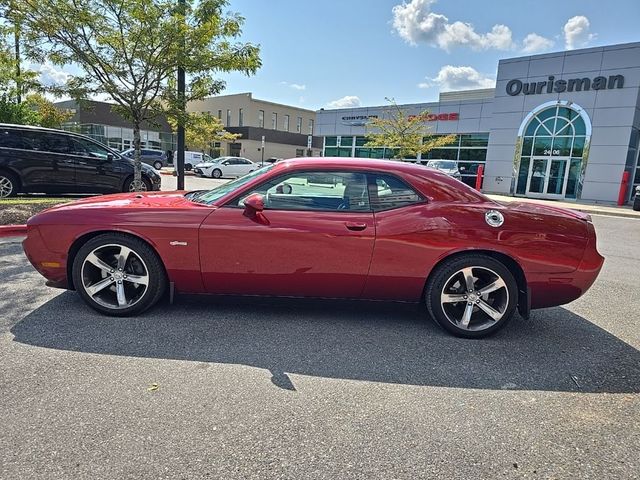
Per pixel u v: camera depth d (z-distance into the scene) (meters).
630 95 21.17
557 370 3.33
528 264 3.78
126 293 3.97
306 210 3.83
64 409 2.54
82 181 10.38
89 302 3.93
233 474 2.09
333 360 3.33
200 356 3.29
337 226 3.74
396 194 3.88
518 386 3.06
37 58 8.22
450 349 3.63
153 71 8.62
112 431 2.37
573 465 2.27
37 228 3.88
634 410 2.81
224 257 3.80
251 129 46.56
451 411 2.72
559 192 23.75
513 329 4.14
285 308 4.34
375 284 3.84
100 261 3.90
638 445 2.45
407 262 3.77
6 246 6.40
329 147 36.81
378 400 2.80
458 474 2.17
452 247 3.75
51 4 7.59
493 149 25.83
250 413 2.59
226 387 2.87
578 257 3.79
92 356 3.20
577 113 22.72
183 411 2.58
